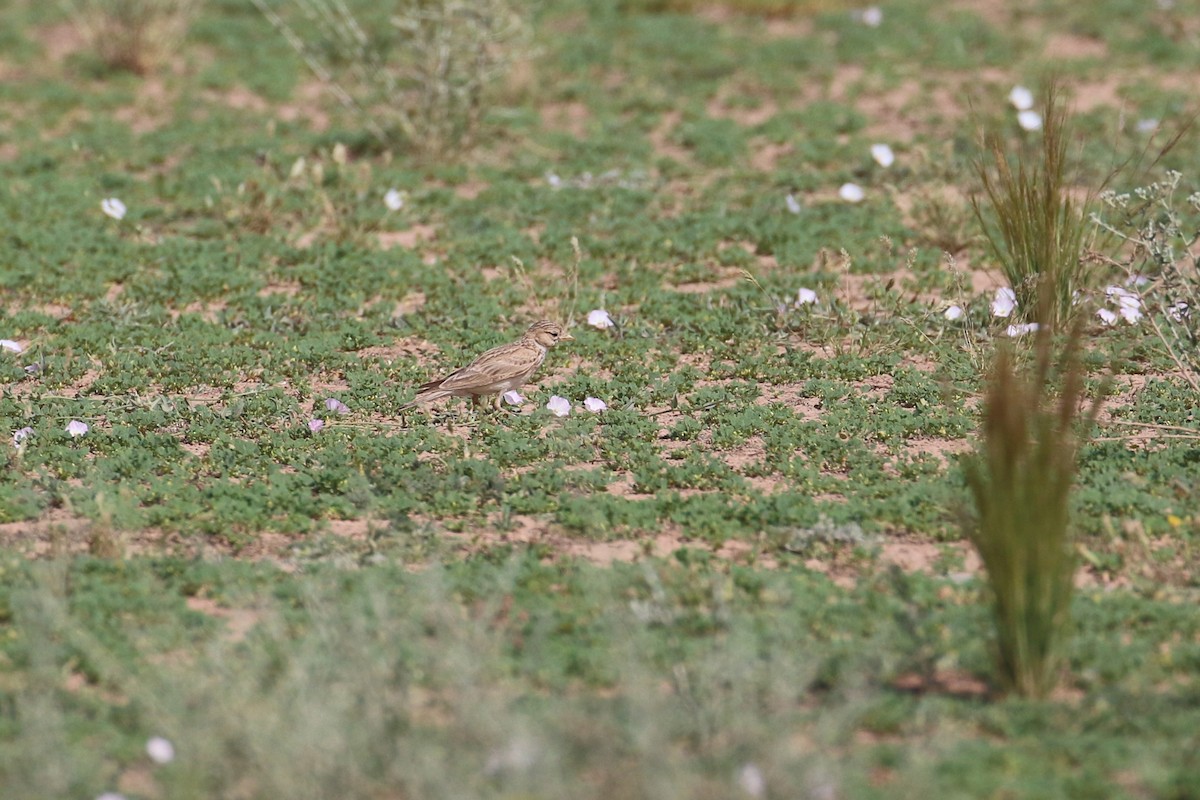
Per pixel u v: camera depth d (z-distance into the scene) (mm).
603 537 10648
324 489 11500
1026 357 13930
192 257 17969
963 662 8602
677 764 7031
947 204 18453
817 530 10461
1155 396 13359
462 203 20047
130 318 15914
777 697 7770
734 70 25688
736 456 12383
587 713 7684
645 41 27047
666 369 14602
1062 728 7887
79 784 7355
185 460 12047
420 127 22062
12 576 9688
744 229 18812
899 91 24422
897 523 10797
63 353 14977
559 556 10305
